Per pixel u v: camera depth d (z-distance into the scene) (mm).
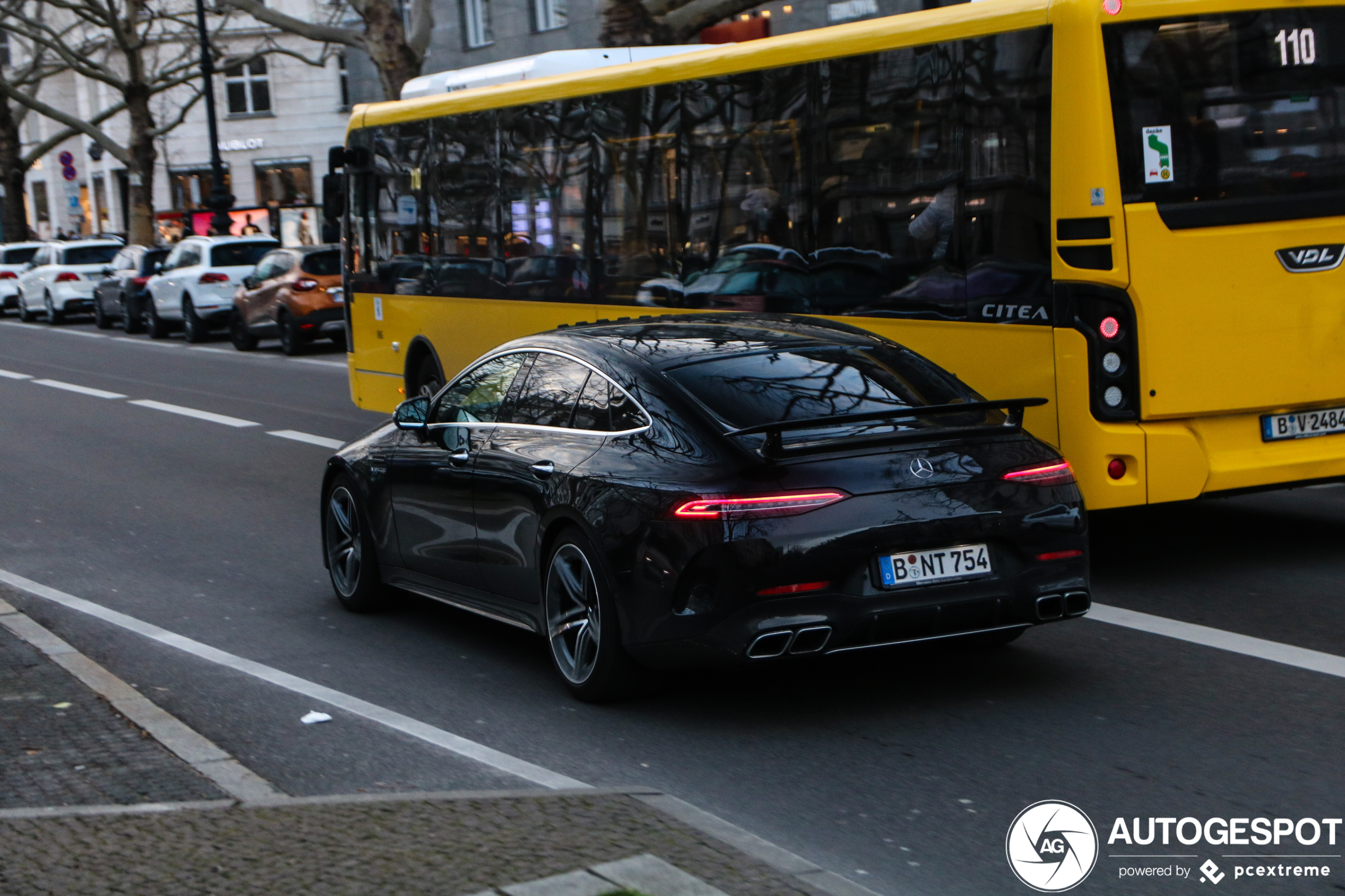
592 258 11609
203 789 5109
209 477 13750
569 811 4613
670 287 10773
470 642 7637
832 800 5145
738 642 5672
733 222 10117
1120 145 7930
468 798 4762
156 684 6961
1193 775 5250
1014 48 8203
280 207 49375
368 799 4773
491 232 13055
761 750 5711
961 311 8578
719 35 26453
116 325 37812
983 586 5883
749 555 5641
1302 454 8477
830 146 9328
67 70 72375
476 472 7062
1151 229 7977
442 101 13812
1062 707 6098
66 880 4148
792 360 6480
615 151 11250
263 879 4102
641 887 3955
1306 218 8312
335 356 26328
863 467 5820
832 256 9367
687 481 5836
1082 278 7969
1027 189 8180
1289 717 5844
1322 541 9211
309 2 62000
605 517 6074
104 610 8641
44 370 25844
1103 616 7609
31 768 5406
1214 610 7633
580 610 6449
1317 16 8312
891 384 6406
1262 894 4281
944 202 8625
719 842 4328
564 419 6684
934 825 4871
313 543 10570
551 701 6508
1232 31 8133
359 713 6387
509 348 7387
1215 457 8289
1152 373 8023
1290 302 8305
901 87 8844
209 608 8656
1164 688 6301
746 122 9961
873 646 5809
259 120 62969
